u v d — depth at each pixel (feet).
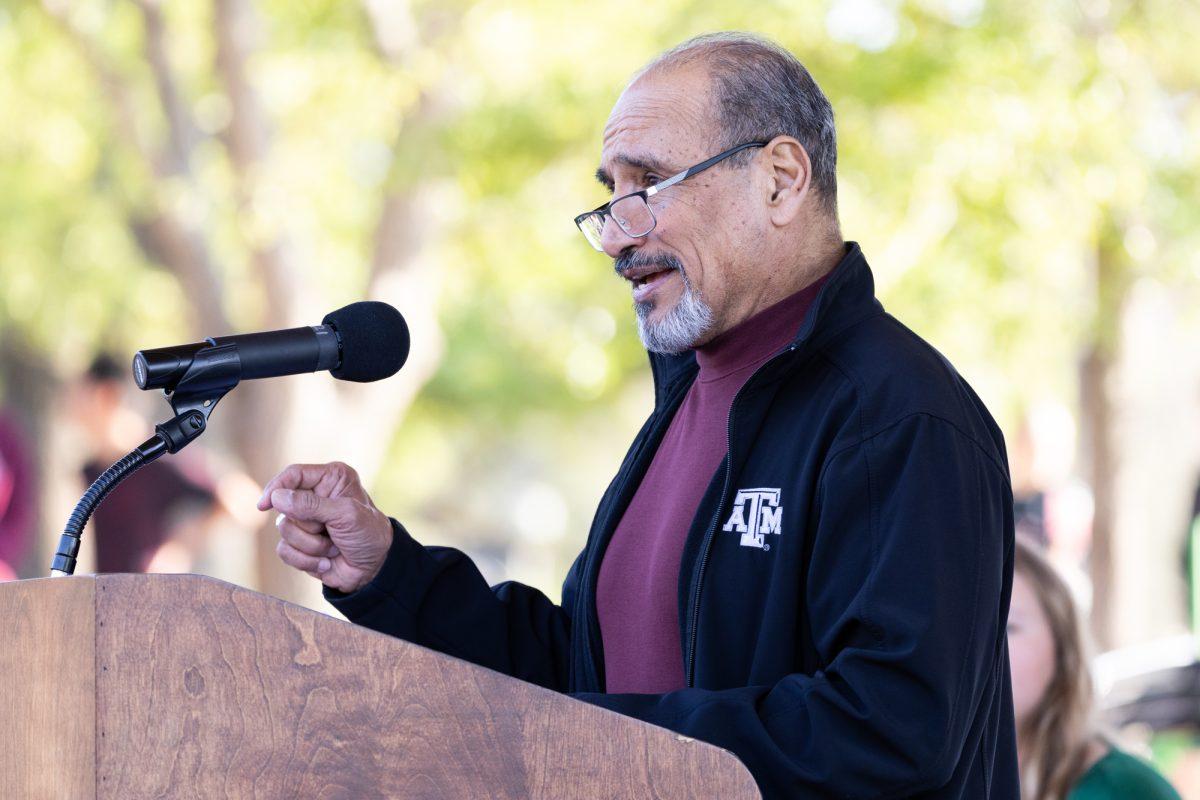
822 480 18.98
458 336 127.13
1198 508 53.21
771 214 21.44
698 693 17.76
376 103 83.10
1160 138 65.51
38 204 103.86
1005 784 20.90
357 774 14.40
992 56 62.95
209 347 18.60
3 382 136.15
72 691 14.12
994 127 62.49
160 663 14.23
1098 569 69.92
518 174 81.46
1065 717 29.17
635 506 22.74
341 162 87.61
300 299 84.02
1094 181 62.59
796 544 19.17
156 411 115.34
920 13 64.80
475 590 23.38
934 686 17.15
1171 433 71.51
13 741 14.08
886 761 16.93
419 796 14.47
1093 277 68.80
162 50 86.02
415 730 14.53
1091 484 70.49
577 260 90.43
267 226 81.46
